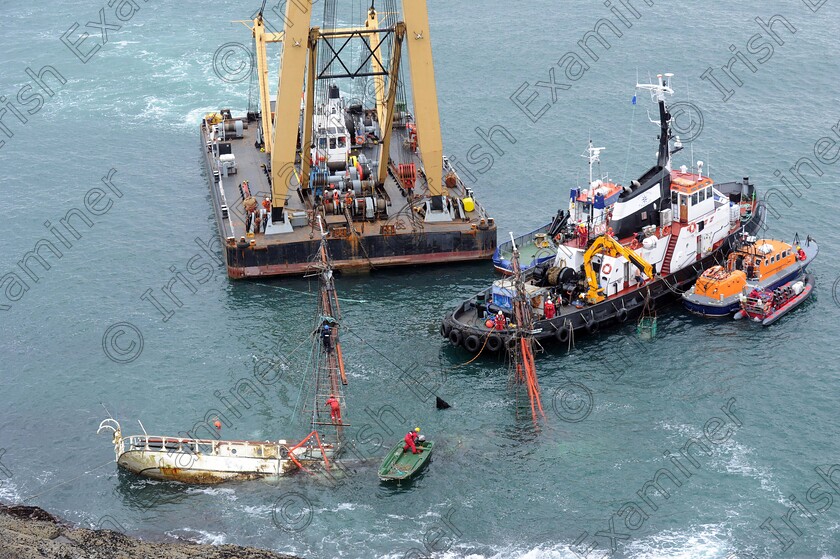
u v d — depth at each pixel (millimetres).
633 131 118062
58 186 114188
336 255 94562
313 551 62250
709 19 147375
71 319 88562
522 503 65750
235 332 85812
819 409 73500
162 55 150375
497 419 73562
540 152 114812
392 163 111875
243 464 68562
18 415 76375
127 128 129125
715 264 90250
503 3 160750
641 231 87875
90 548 61719
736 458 69062
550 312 81125
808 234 96688
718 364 78875
